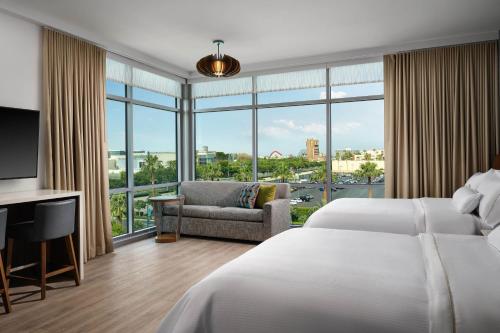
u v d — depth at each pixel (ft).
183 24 13.58
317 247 7.27
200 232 17.72
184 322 5.31
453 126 15.37
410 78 16.12
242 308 5.14
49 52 12.99
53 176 13.12
